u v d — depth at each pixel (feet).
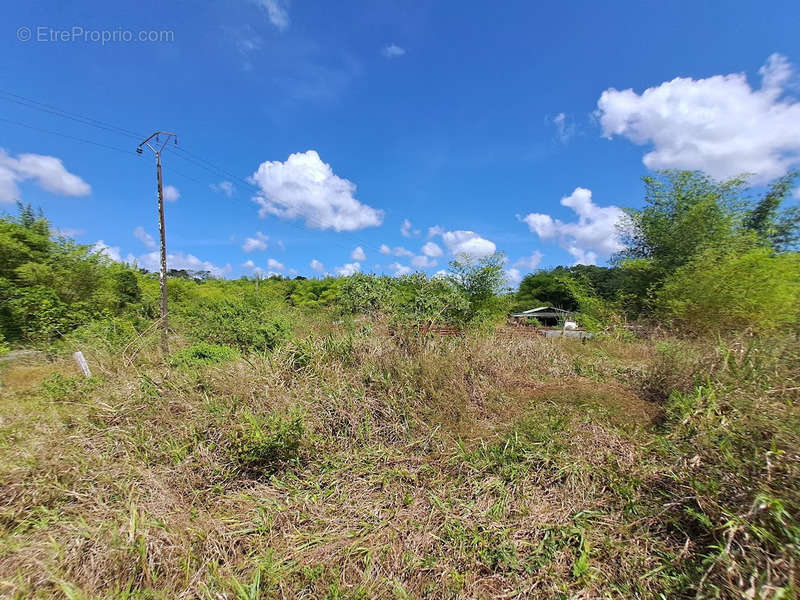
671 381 12.94
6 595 5.54
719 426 8.63
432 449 10.07
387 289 34.71
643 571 6.07
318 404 11.59
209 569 6.18
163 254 32.65
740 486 6.78
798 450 7.00
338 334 17.79
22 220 38.09
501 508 7.60
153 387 12.39
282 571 6.28
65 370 17.51
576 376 15.80
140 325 29.30
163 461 9.47
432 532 7.14
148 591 5.66
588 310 35.73
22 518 7.47
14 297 29.94
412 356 14.70
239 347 22.93
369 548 6.73
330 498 8.34
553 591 5.81
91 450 9.65
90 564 6.09
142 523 6.87
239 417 10.51
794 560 5.24
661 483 7.95
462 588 5.95
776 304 23.02
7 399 13.78
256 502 8.20
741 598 5.04
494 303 35.73
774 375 11.00
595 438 9.88
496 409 12.06
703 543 6.38
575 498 7.88
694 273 27.27
